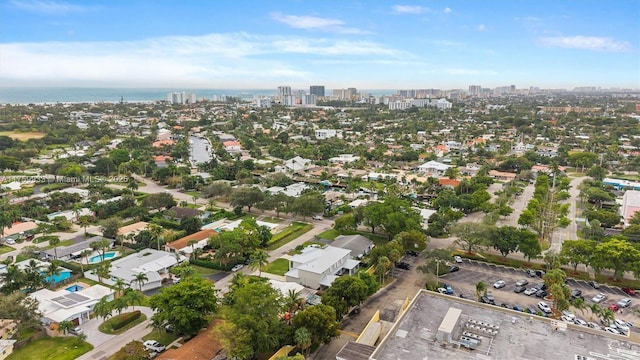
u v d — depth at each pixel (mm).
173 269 133625
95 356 97125
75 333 106062
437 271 132625
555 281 122500
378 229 188375
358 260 148625
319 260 138625
